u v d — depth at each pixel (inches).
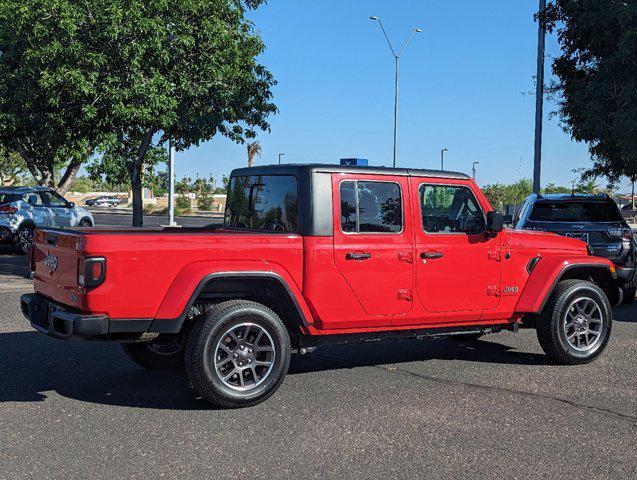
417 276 241.4
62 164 937.5
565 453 172.2
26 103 623.2
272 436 183.9
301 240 221.8
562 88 626.2
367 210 233.1
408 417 201.3
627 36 492.1
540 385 239.3
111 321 195.9
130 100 599.8
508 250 262.8
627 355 290.2
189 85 627.2
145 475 157.1
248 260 212.8
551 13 610.5
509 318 268.2
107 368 261.0
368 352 295.6
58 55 580.4
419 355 289.6
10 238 725.3
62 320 197.5
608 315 277.1
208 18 634.8
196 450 173.2
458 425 194.1
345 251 226.7
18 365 263.7
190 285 200.8
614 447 176.9
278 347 213.2
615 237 410.3
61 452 171.5
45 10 581.9
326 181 226.1
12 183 1973.4
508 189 2076.8
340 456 169.5
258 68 698.2
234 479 155.1
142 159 692.1
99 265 193.3
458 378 249.1
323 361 277.1
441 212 249.1
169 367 261.0
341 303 227.3
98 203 3137.3
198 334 203.3
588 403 217.0
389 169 238.8
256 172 246.5
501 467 162.7
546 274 264.4
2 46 659.4
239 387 209.3
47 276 223.9
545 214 435.8
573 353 270.8
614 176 711.7
